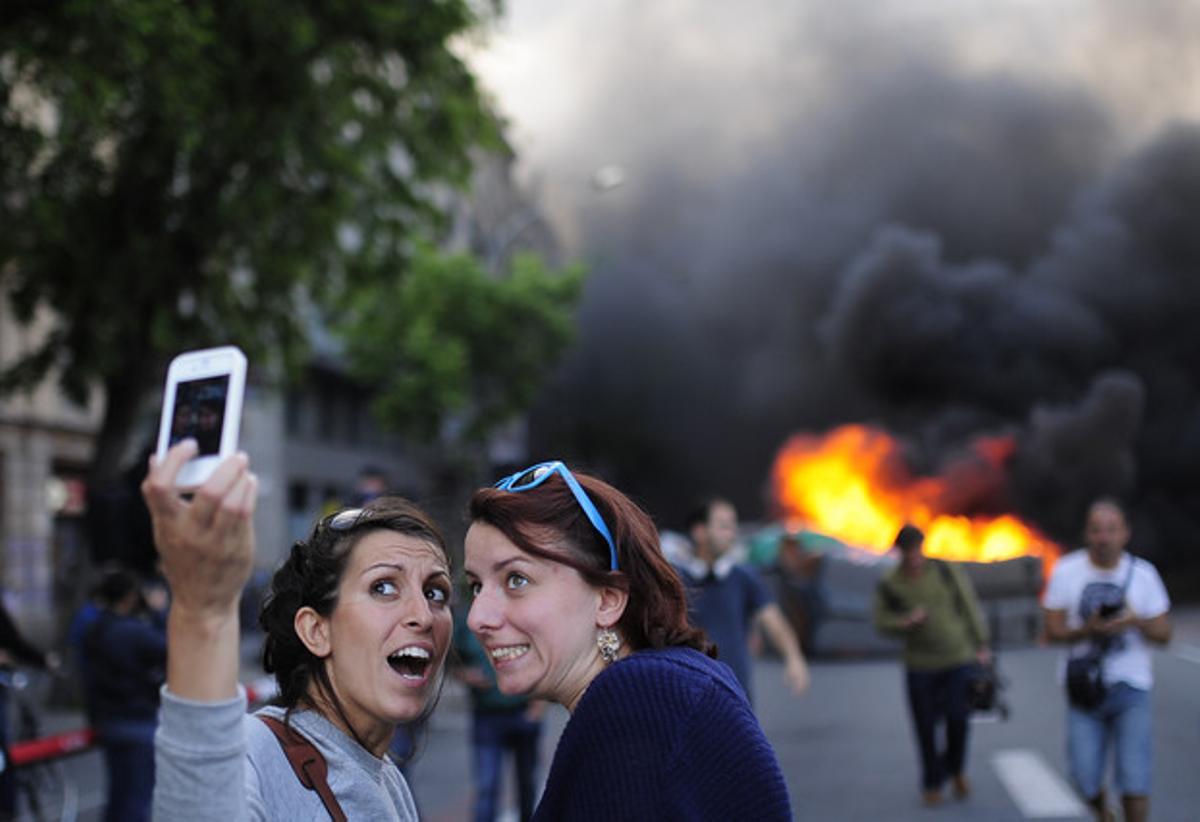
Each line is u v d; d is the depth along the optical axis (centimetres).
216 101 1270
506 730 646
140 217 1380
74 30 1187
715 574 659
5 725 666
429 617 211
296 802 197
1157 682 1412
